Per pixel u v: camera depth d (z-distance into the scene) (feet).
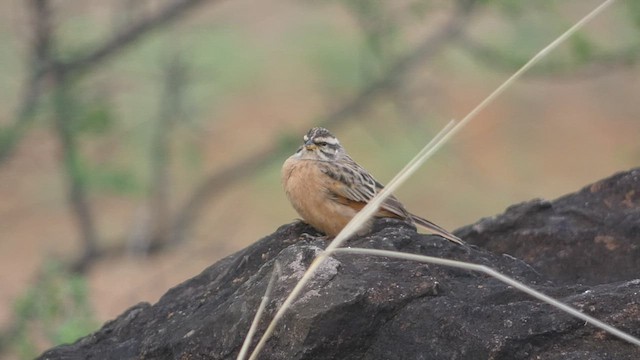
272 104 93.30
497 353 19.97
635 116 97.86
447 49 64.23
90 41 57.47
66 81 57.06
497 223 26.99
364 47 59.31
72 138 56.49
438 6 57.57
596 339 20.18
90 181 56.85
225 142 87.10
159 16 57.98
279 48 75.41
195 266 67.72
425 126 64.28
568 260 25.84
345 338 20.57
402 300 20.88
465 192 81.71
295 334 20.43
